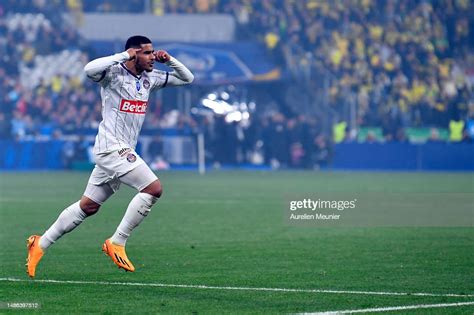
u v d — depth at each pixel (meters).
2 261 36.94
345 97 132.38
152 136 124.62
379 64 139.88
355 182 93.50
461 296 28.53
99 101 130.50
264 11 142.12
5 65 131.00
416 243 43.50
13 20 135.62
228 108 128.50
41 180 97.44
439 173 117.38
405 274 33.34
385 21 145.12
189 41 137.88
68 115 127.75
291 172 119.06
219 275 33.09
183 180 98.88
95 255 38.94
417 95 137.50
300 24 141.75
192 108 129.62
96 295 28.67
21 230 49.12
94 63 29.92
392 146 127.44
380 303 27.20
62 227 31.31
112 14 139.50
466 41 144.62
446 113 134.88
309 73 132.75
